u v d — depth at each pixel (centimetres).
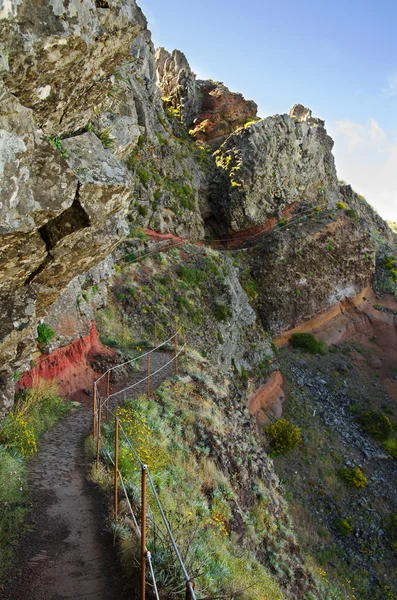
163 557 611
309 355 4625
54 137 614
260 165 4928
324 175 5981
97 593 541
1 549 580
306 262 4984
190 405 1599
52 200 546
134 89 4056
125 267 3053
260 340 4016
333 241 5259
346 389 4284
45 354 1261
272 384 3859
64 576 562
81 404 1300
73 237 638
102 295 1762
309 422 3703
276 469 3089
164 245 3597
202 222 4594
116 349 1978
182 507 952
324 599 1653
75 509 720
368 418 3828
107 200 661
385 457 3497
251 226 4934
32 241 585
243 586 794
